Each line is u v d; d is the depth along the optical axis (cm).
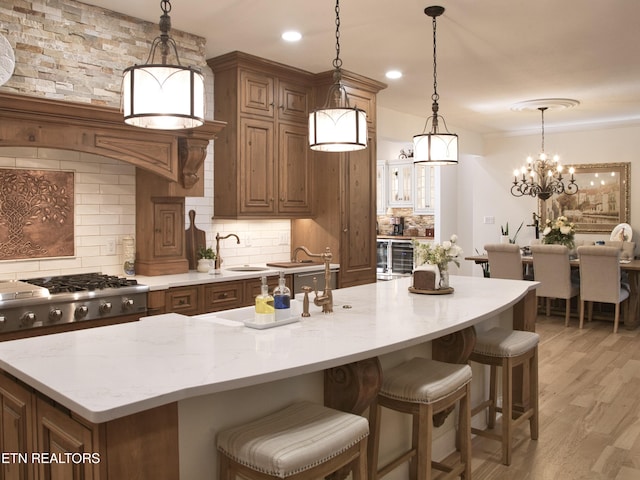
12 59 306
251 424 186
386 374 240
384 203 988
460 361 287
